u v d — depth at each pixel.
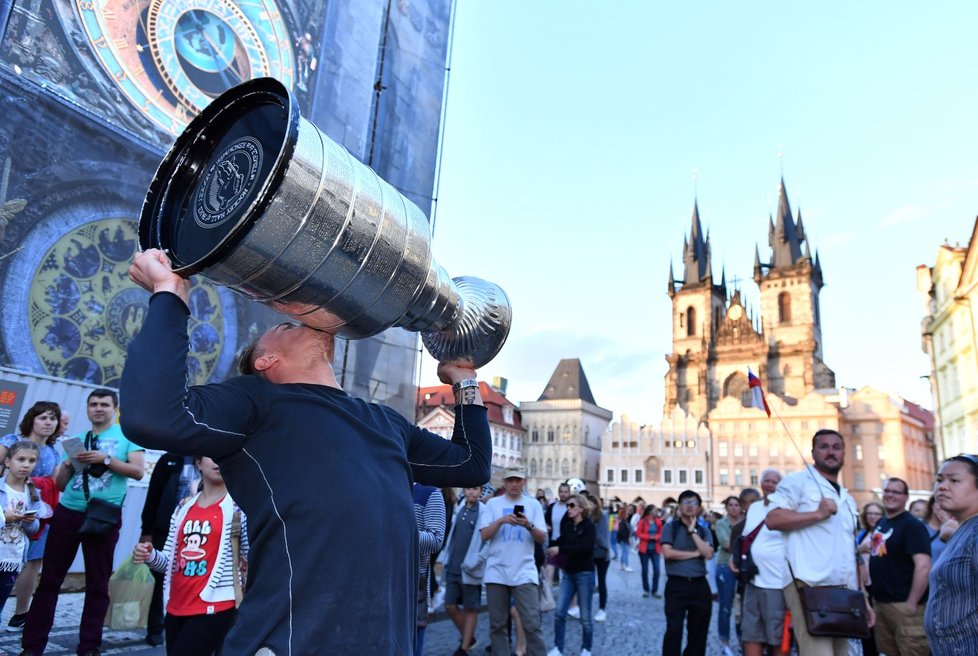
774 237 93.31
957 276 32.84
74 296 9.02
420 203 15.00
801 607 4.31
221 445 1.46
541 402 88.62
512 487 6.36
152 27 10.16
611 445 80.50
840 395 78.62
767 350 84.06
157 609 6.12
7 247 8.37
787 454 72.75
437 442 2.00
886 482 5.71
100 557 5.03
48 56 8.98
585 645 7.39
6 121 8.48
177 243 1.59
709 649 8.88
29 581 6.28
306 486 1.47
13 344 8.34
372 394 13.08
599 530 10.54
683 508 6.63
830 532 4.41
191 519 3.81
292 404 1.58
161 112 10.12
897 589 5.43
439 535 6.06
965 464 3.22
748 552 6.11
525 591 6.05
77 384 8.79
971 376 30.88
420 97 15.38
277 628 1.37
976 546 2.85
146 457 9.02
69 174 9.04
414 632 1.59
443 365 2.22
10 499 4.91
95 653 4.93
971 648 2.82
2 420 7.99
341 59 12.80
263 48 11.49
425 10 15.98
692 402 86.00
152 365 1.34
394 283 1.64
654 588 14.16
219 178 1.57
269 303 1.59
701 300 90.38
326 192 1.43
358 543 1.45
